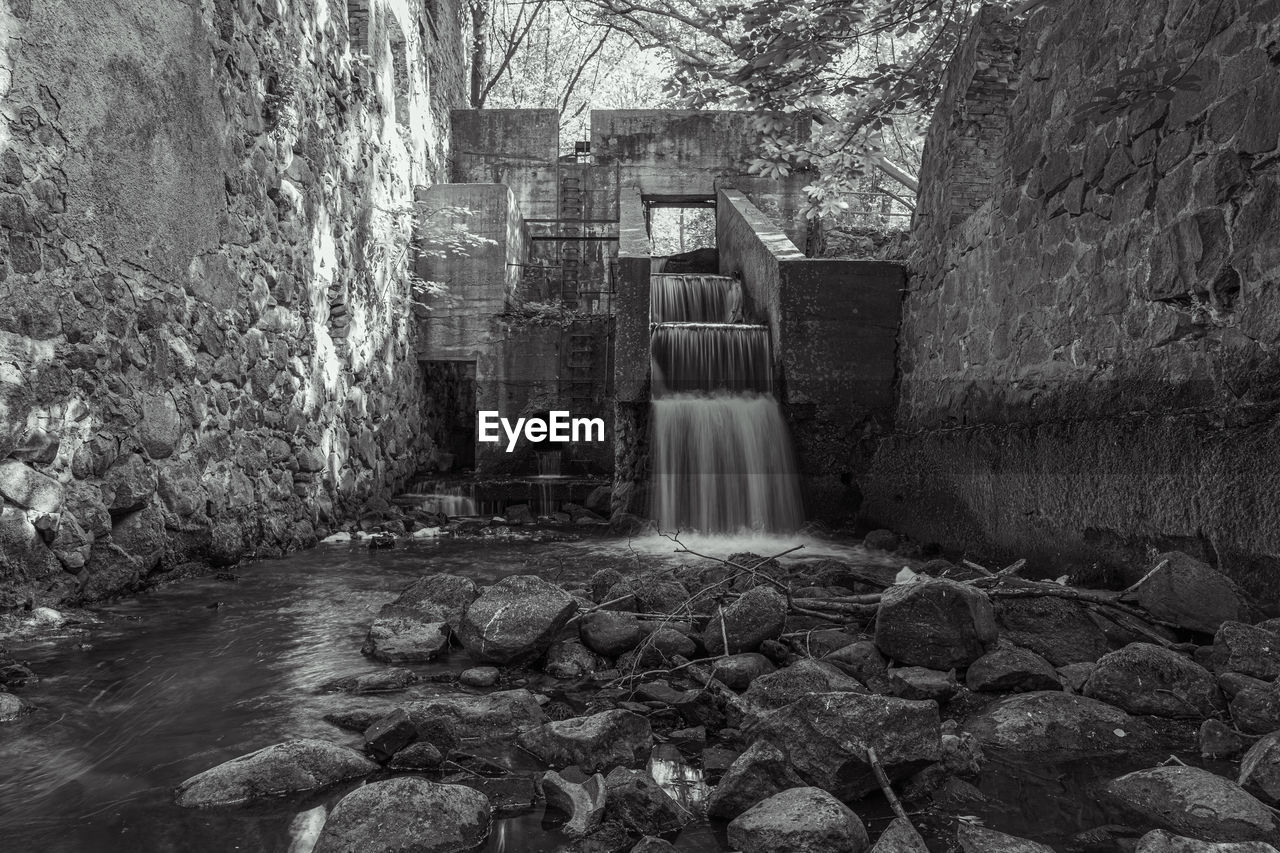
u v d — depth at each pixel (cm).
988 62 745
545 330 1153
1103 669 308
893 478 820
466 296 1160
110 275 477
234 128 635
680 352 947
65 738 278
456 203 1173
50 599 434
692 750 276
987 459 633
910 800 233
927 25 895
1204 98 423
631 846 211
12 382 402
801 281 890
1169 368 447
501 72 2080
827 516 898
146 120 513
